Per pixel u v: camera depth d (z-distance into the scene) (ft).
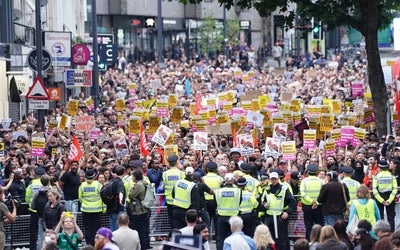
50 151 191.31
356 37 501.56
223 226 144.15
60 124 212.84
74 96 368.48
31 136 198.29
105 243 106.11
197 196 146.10
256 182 148.56
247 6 216.13
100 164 172.45
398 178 164.76
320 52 526.57
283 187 145.89
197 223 123.44
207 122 219.82
